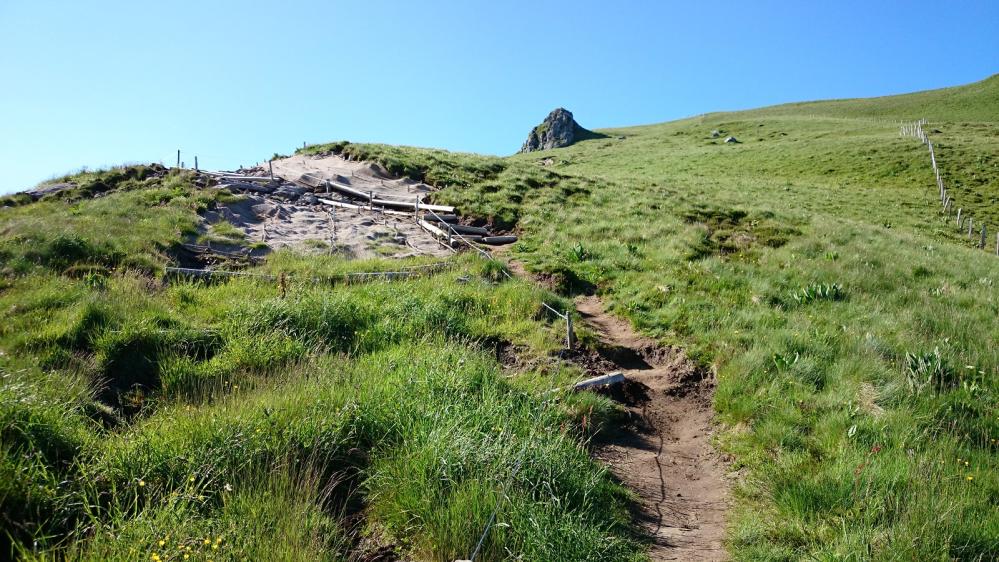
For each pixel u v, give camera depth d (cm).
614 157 6228
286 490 514
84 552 420
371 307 1055
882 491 581
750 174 4503
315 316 975
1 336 812
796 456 689
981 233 2614
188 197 1720
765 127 7125
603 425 795
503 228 1883
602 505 595
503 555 484
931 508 538
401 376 756
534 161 6831
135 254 1216
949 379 853
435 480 552
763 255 1634
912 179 3888
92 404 671
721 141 6581
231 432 572
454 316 1055
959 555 498
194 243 1409
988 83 8138
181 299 1055
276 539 451
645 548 544
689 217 2061
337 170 2331
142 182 1919
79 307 883
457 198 2052
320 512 501
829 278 1393
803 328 1068
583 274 1468
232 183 1975
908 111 7656
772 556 520
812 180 4144
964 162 4047
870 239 1919
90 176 2008
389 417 654
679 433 827
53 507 456
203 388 738
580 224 1900
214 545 414
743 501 639
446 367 801
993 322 1127
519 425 689
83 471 496
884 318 1131
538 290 1244
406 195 2123
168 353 836
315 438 591
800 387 852
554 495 569
